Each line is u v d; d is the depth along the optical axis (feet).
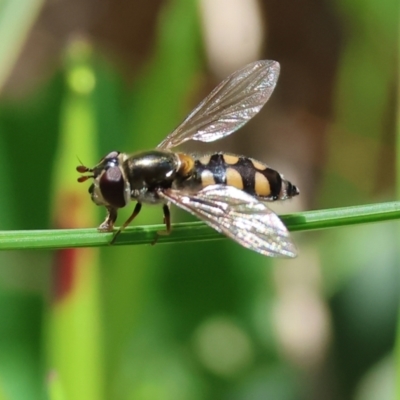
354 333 0.44
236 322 0.44
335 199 0.47
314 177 0.48
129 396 0.42
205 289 0.43
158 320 0.43
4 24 0.40
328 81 0.49
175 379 0.43
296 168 0.48
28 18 0.41
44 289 0.43
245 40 0.45
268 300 0.44
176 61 0.41
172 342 0.43
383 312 0.44
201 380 0.43
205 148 0.48
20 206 0.43
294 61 0.50
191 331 0.43
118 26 0.49
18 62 0.50
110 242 0.36
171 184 0.38
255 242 0.37
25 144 0.43
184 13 0.41
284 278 0.45
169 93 0.41
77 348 0.39
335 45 0.50
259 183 0.38
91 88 0.40
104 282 0.40
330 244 0.45
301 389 0.44
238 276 0.44
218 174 0.38
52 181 0.42
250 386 0.43
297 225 0.36
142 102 0.41
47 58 0.51
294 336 0.44
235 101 0.39
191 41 0.41
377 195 0.47
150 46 0.48
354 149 0.47
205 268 0.43
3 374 0.42
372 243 0.44
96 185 0.38
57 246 0.36
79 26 0.50
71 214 0.39
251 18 0.45
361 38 0.46
